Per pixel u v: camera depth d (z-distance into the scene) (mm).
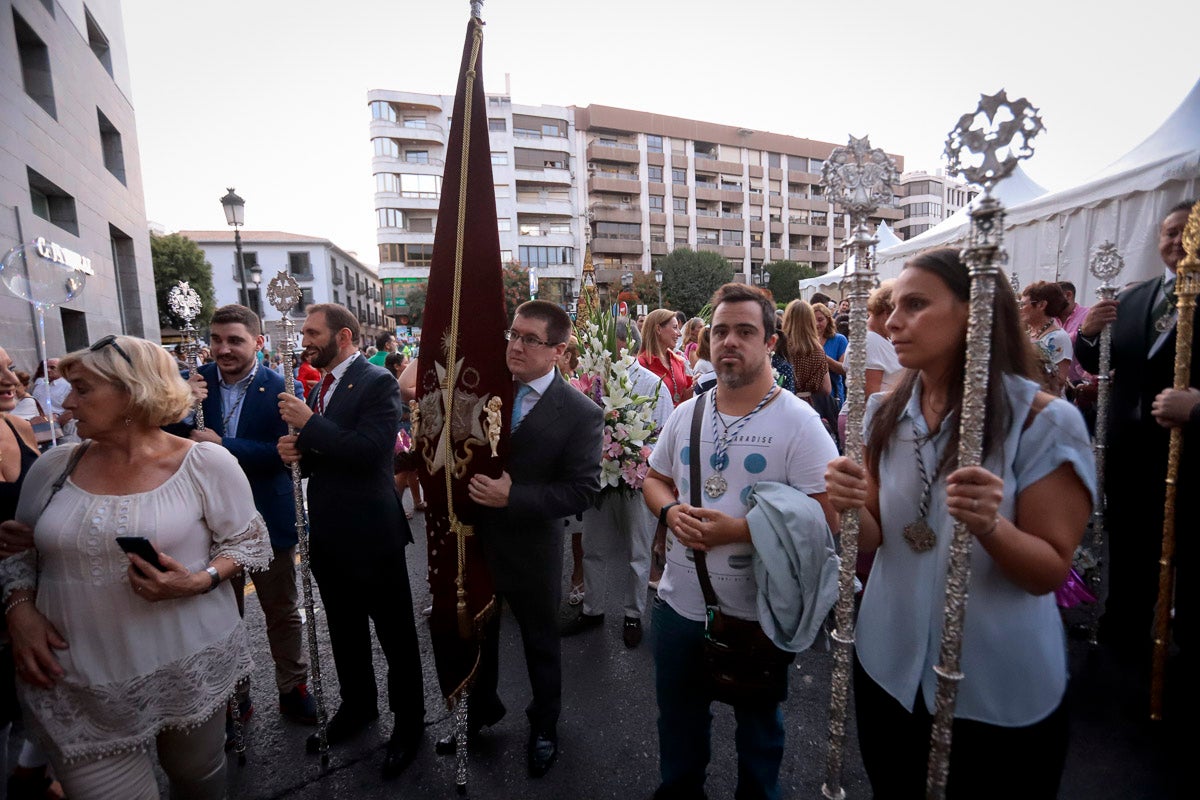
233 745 2604
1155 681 2514
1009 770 1275
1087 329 3174
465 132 2230
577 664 3320
